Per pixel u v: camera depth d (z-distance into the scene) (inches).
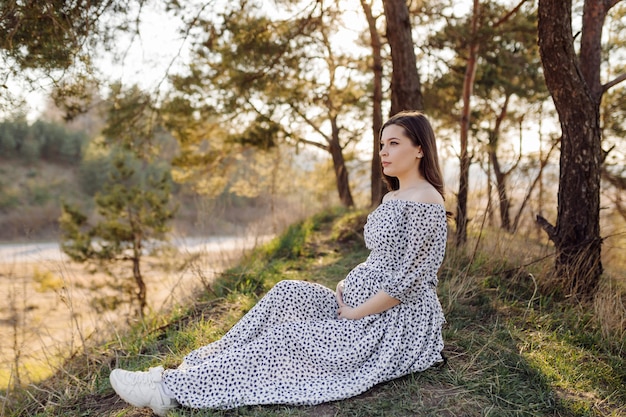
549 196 289.4
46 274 259.4
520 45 375.2
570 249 161.8
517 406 99.2
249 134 430.3
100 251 338.6
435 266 99.0
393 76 221.5
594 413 99.3
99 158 1122.0
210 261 256.1
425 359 103.7
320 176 562.9
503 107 443.2
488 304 153.1
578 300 155.6
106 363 134.3
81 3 174.1
